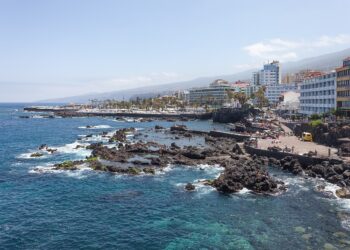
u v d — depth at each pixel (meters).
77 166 89.31
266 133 132.38
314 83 171.00
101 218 55.62
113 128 195.50
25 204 62.25
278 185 70.56
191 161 93.69
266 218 54.75
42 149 117.81
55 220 54.94
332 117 124.62
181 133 162.62
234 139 134.00
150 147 115.50
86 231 50.88
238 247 45.50
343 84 138.38
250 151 99.06
